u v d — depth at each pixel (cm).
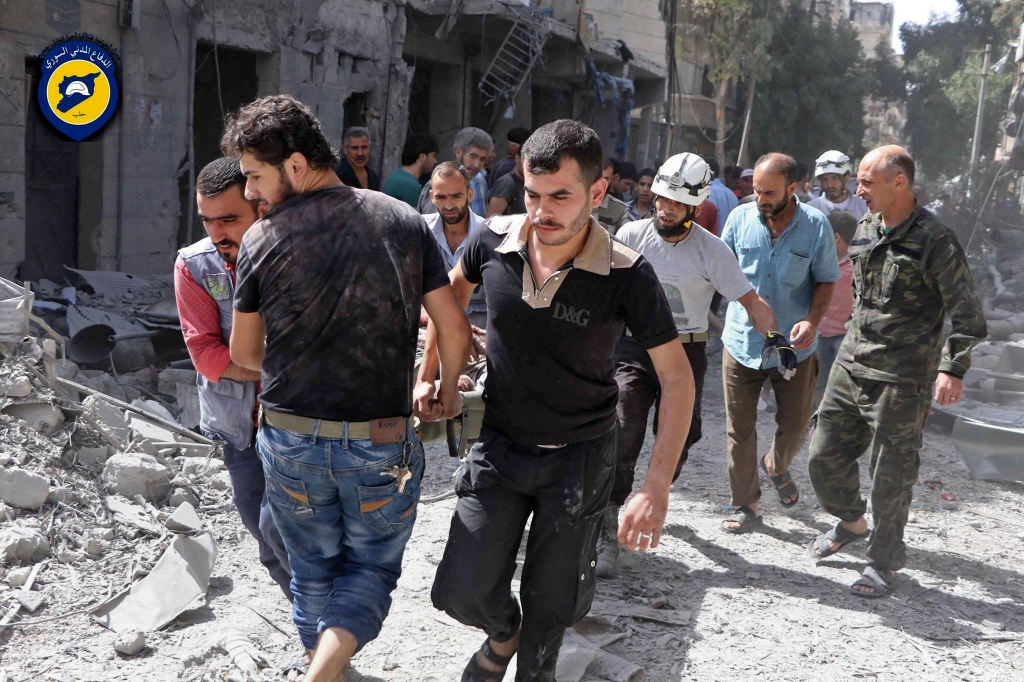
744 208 501
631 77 2253
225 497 466
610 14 2350
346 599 268
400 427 260
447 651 356
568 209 253
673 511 531
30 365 482
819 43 3669
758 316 426
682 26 3244
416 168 726
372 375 255
